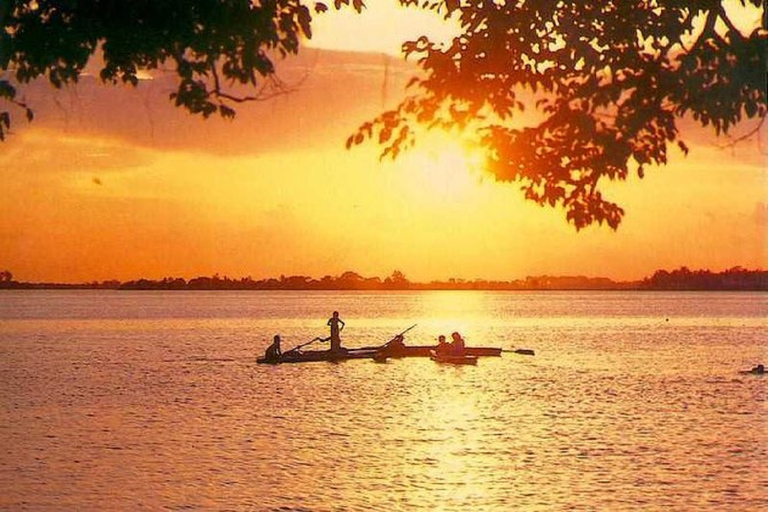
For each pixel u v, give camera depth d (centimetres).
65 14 2462
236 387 14438
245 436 10000
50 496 7150
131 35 2495
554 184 2516
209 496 7225
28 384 15088
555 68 2462
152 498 7119
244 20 2498
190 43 2508
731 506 6962
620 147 2425
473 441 9719
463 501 7056
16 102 2511
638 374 16538
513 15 2464
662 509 6900
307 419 11231
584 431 10381
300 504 6975
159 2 2478
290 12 2536
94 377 16125
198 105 2575
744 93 2338
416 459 8719
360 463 8525
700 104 2362
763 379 15825
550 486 7656
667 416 11538
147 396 13450
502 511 6825
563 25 2422
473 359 17600
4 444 9375
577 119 2439
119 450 9100
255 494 7300
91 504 6906
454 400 12900
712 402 12888
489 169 2519
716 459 8719
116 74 2569
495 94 2520
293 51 2569
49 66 2500
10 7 2423
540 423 10969
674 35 2378
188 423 10925
